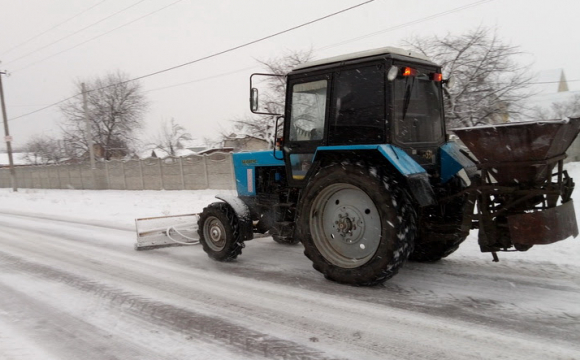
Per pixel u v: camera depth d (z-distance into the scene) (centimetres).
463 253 530
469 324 328
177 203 1378
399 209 388
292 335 328
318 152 459
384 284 430
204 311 387
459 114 1418
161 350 315
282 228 531
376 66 422
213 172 1927
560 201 379
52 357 310
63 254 665
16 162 6172
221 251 555
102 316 388
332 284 441
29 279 525
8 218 1211
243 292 435
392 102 414
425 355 287
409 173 388
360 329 331
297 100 495
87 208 1384
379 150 404
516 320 331
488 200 383
